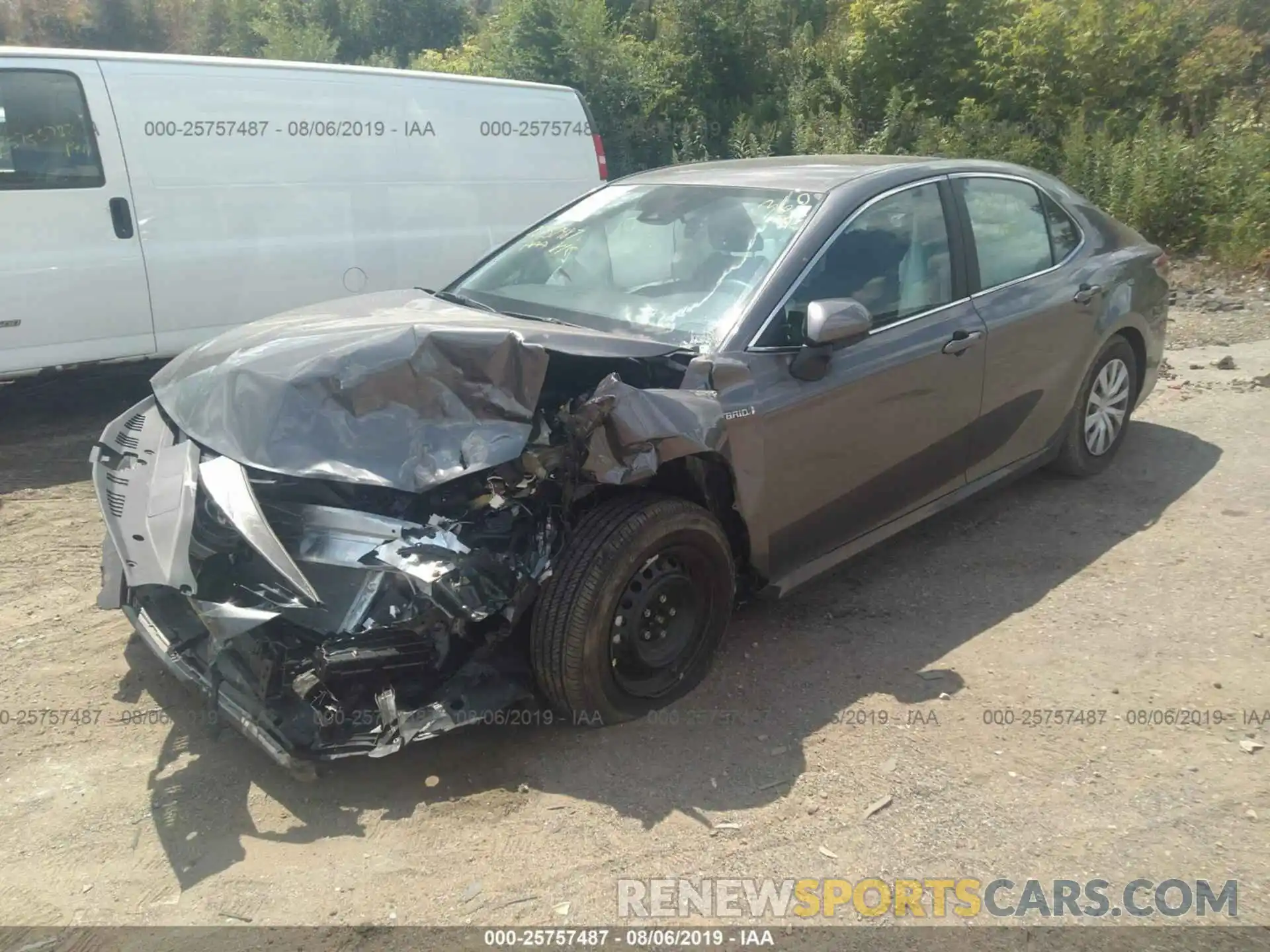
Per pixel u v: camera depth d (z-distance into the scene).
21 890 2.75
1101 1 13.46
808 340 3.67
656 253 4.25
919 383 4.19
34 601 4.30
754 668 3.83
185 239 6.66
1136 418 6.59
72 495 5.50
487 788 3.15
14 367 6.19
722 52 16.48
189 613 3.33
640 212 4.50
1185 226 11.16
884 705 3.59
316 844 2.92
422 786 3.16
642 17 18.53
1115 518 5.10
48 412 7.00
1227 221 10.80
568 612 3.17
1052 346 4.91
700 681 3.66
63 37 20.95
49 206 6.14
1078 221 5.35
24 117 6.03
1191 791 3.13
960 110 14.14
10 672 3.77
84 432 6.58
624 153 15.32
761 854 2.88
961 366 4.38
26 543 4.87
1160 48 13.53
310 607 2.82
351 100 7.30
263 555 2.80
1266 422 6.42
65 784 3.17
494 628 3.08
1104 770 3.23
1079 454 5.41
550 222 4.85
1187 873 2.80
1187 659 3.85
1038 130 13.45
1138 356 5.66
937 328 4.30
